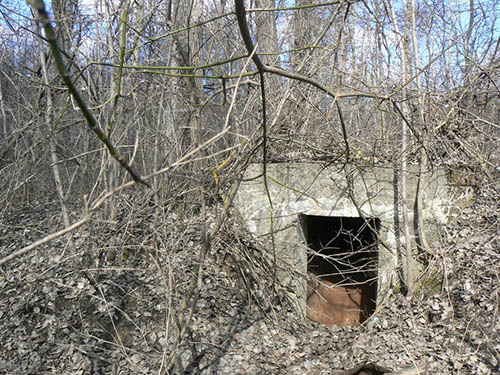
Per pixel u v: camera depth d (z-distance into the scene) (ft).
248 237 19.81
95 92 17.03
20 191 23.90
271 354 16.38
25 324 15.88
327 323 20.03
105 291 17.33
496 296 15.26
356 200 18.97
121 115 17.43
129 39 18.78
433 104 19.56
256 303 18.71
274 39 21.71
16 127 20.86
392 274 18.57
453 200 20.06
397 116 18.72
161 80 16.98
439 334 15.87
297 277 19.16
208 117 21.09
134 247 18.88
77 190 22.54
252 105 18.12
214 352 15.85
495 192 19.84
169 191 18.99
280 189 19.52
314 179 18.16
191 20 14.92
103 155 17.37
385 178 18.88
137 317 16.62
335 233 26.09
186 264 17.74
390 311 17.74
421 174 18.43
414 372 13.76
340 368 15.35
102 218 18.04
